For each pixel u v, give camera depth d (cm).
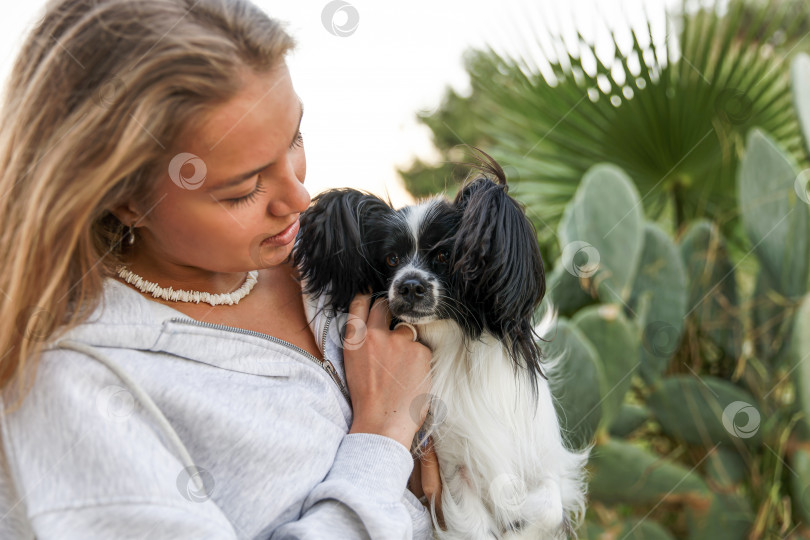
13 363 97
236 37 100
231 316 122
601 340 269
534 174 370
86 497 90
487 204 145
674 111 336
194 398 103
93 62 97
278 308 131
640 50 330
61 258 99
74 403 95
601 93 347
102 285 105
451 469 145
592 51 345
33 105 100
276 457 105
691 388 296
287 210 111
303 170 122
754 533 281
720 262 317
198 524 92
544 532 143
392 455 113
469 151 202
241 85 99
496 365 146
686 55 333
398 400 122
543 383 158
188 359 109
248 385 111
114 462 92
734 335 310
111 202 100
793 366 262
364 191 163
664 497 282
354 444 115
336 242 141
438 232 158
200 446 103
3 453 97
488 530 140
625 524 291
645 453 279
